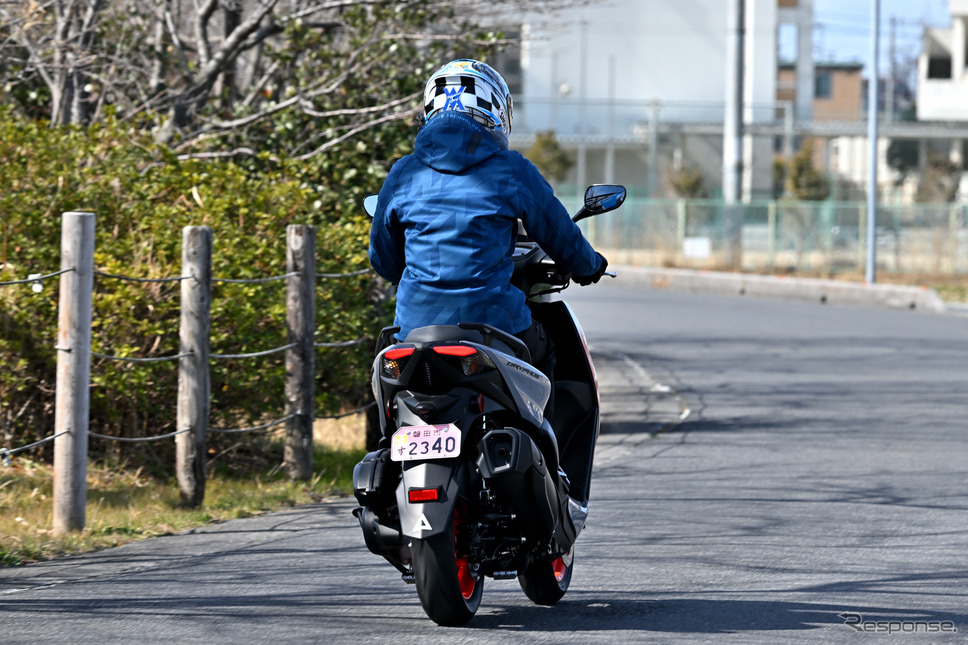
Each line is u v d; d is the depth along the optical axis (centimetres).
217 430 2394
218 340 2500
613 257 11531
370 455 1433
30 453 2536
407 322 1465
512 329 1462
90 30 3359
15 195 2492
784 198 17462
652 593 1702
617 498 2483
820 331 6241
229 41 3456
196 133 3403
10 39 3253
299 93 3344
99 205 2612
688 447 3167
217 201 2617
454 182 1460
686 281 9475
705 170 19338
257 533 2120
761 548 2008
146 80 3675
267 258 2662
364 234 2866
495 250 1454
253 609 1598
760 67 19525
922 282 9375
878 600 1661
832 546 2023
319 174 3394
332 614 1573
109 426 2591
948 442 3212
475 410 1380
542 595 1605
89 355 2058
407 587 1733
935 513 2320
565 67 18800
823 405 3909
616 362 5012
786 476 2736
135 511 2225
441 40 3644
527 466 1382
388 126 3478
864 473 2773
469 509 1420
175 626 1505
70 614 1564
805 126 19550
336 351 2795
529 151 17488
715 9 19262
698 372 4719
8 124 2623
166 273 2462
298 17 3469
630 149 19200
